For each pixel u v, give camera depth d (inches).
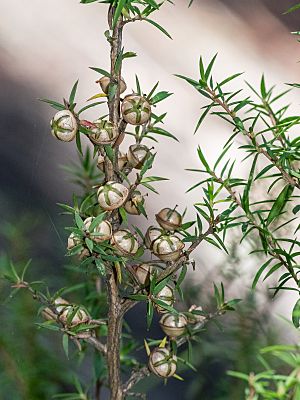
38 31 38.0
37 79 35.3
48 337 19.6
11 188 28.2
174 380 22.5
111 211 14.3
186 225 14.5
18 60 35.9
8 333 18.7
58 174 29.3
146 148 14.6
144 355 22.5
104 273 13.8
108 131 13.9
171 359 15.0
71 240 14.1
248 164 26.6
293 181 14.5
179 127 33.6
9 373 18.5
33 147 30.7
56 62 36.5
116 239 14.1
